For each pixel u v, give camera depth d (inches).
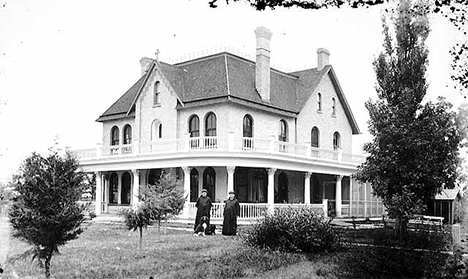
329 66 1491.1
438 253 494.9
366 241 657.0
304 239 578.6
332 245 587.2
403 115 669.3
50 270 449.7
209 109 1184.2
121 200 1369.3
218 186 1164.5
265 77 1263.5
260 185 1234.6
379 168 668.1
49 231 383.9
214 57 1300.4
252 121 1216.8
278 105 1293.1
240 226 973.2
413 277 440.8
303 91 1419.8
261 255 538.6
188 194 969.5
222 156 1038.4
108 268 463.5
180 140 1096.8
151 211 589.6
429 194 674.2
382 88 746.8
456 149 649.6
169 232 880.9
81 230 406.3
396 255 482.0
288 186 1330.0
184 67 1344.7
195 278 422.3
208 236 794.2
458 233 536.4
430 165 645.9
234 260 507.8
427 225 799.7
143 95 1315.2
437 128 648.4
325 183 1455.5
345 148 1565.0
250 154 1050.7
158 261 506.0
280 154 1106.1
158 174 1274.6
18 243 512.1
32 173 385.4
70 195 393.7
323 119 1467.8
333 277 436.8
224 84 1179.9
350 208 1364.4
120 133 1408.7
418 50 722.2
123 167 1210.0
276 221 613.0
